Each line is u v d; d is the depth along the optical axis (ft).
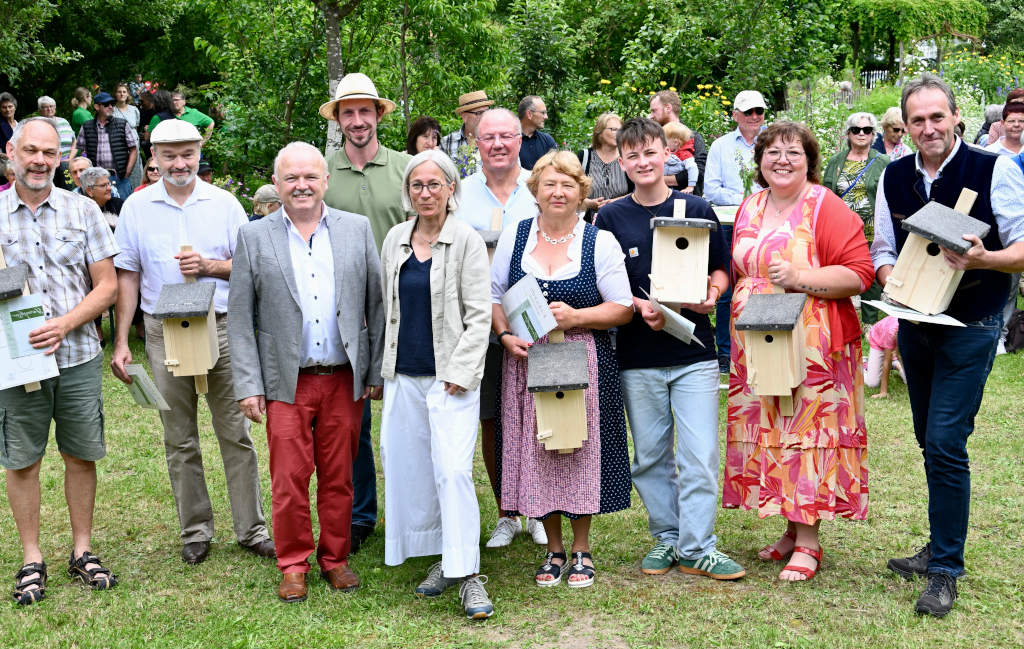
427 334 13.56
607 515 16.76
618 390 13.96
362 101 15.84
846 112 37.88
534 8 39.75
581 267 13.67
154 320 15.16
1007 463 18.53
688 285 13.39
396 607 13.41
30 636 12.77
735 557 14.82
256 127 36.27
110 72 68.28
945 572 12.90
